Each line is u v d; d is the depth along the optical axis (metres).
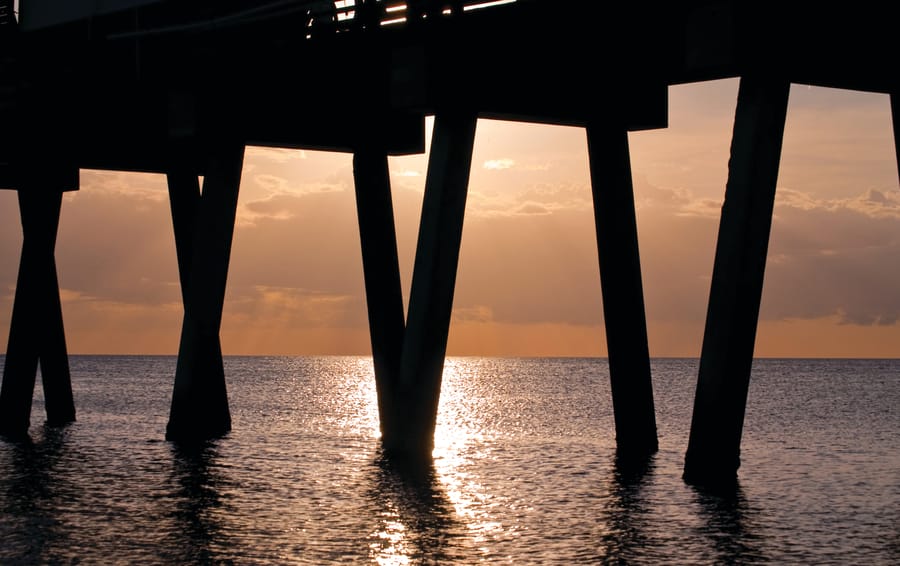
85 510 19.91
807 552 16.88
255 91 26.28
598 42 21.61
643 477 23.72
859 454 31.16
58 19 28.31
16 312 32.75
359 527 18.48
